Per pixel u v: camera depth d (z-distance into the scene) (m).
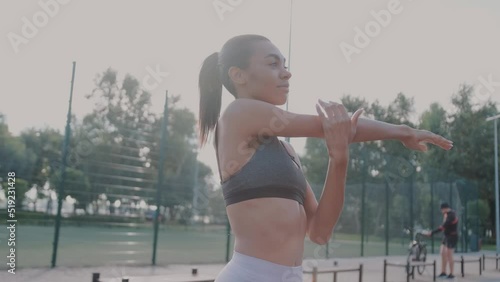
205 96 1.57
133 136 15.45
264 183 1.21
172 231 26.22
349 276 11.02
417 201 20.83
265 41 1.41
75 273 9.48
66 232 20.61
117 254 13.39
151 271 10.27
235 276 1.21
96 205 18.88
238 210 1.22
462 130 41.38
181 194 24.41
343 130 1.19
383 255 18.36
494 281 10.92
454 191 22.75
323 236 1.36
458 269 13.96
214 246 18.22
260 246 1.20
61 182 10.89
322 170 24.31
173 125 32.41
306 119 1.22
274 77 1.36
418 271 12.16
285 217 1.21
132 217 20.41
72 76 11.10
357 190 20.70
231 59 1.40
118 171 18.23
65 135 11.06
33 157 19.77
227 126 1.26
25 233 18.28
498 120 41.25
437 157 40.00
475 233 24.23
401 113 42.06
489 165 40.50
